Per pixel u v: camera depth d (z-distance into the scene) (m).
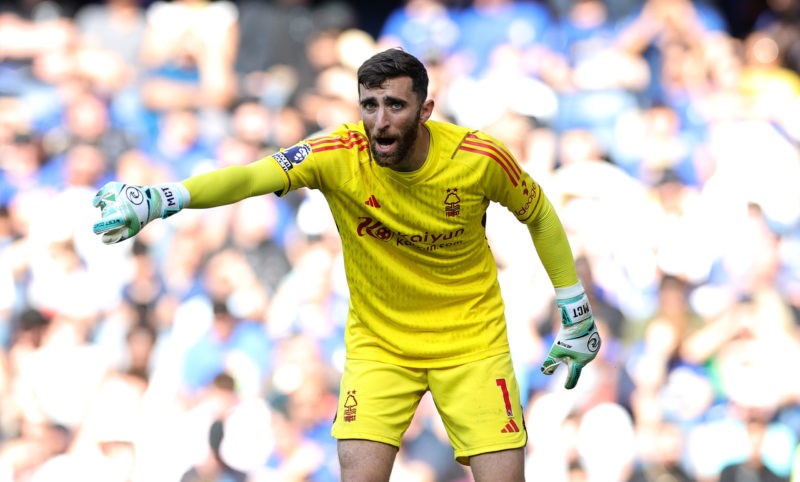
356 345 17.36
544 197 17.25
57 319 34.47
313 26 39.44
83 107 37.66
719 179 37.84
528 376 33.12
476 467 16.84
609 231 35.91
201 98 38.25
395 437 17.02
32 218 36.19
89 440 32.72
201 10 39.34
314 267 34.53
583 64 38.88
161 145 37.41
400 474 31.30
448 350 17.05
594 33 39.34
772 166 38.22
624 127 37.94
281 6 39.66
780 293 36.03
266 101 38.34
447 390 17.16
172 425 32.69
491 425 16.89
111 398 33.09
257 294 34.03
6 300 35.06
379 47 40.09
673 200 36.81
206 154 37.31
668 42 39.59
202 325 33.75
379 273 16.91
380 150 15.74
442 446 31.59
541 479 32.12
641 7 39.91
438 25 40.03
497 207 35.28
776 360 34.44
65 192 36.47
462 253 16.92
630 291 35.06
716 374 34.09
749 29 44.41
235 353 33.25
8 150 37.16
